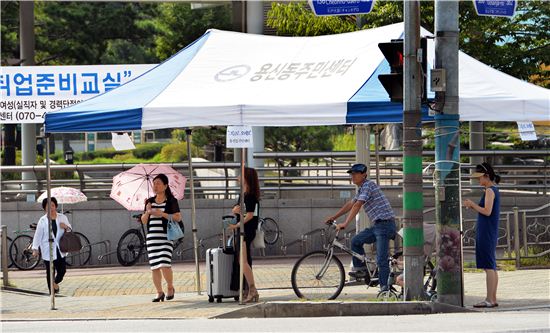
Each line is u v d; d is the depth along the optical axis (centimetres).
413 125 3547
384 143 7600
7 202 6219
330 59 4112
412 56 3531
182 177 5175
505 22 6456
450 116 3512
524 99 3681
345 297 3844
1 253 5106
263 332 2967
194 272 5347
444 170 3519
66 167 6353
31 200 6275
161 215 4091
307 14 6775
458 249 3522
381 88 3800
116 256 6147
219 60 4238
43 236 4591
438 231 3534
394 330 2947
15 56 9850
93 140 13650
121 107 3891
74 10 10062
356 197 3778
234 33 4447
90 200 6312
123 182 5116
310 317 3419
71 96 5566
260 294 4206
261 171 6612
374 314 3462
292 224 6144
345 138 9162
